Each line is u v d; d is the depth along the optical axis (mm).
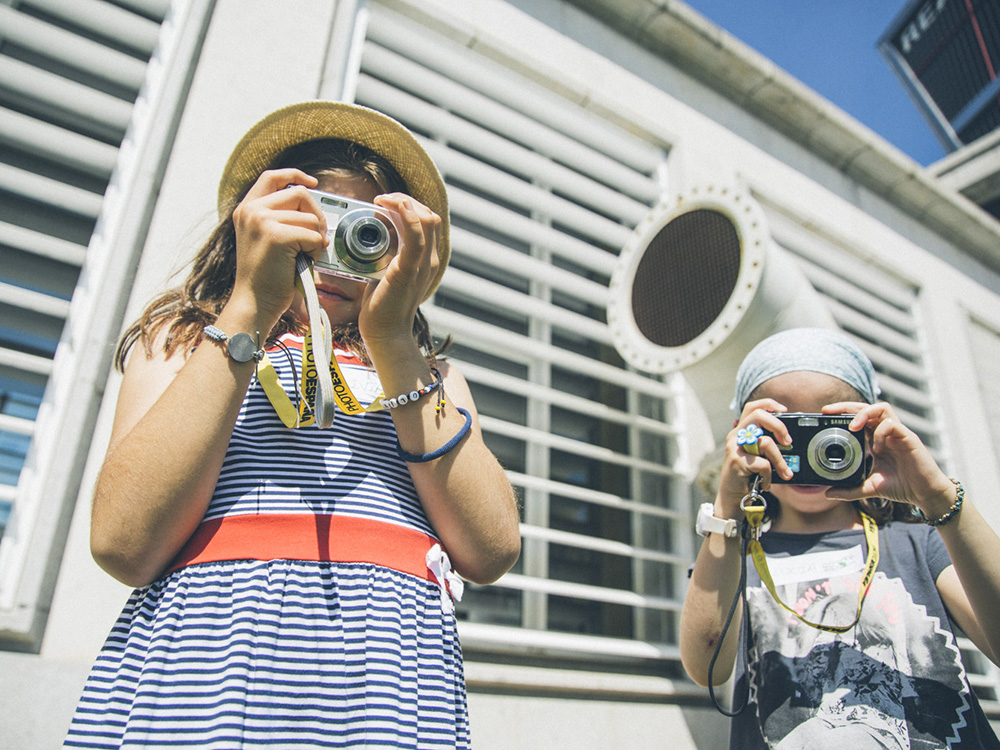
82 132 2244
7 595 1561
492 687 2131
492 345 2834
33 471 1688
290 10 2594
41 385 2064
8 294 1815
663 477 3049
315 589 872
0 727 1457
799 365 1562
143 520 818
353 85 2631
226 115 2285
